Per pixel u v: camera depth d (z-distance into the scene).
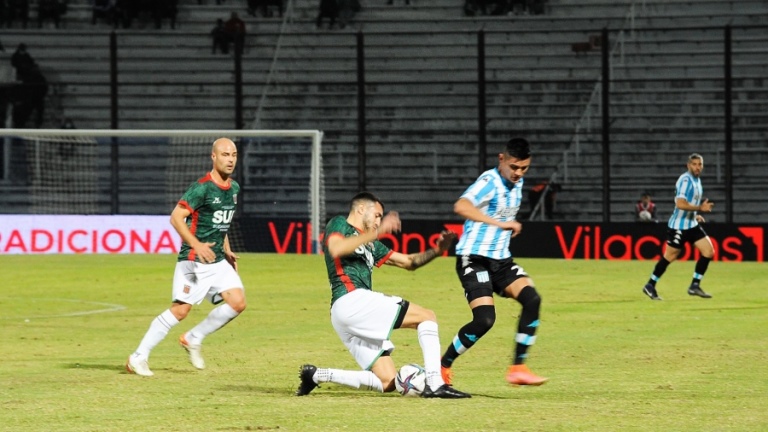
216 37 108.62
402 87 104.56
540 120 100.06
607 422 23.62
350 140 102.25
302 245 90.12
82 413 25.08
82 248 90.56
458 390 28.28
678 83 101.25
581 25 108.62
